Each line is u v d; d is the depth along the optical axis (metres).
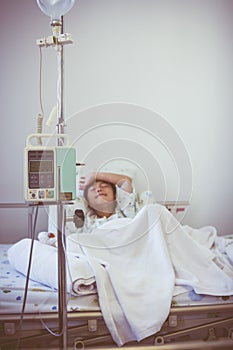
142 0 2.90
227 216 3.04
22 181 2.89
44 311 1.51
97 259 1.65
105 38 2.89
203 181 3.02
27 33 2.82
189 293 1.62
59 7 1.27
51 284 1.60
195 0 2.92
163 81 2.95
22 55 2.83
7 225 2.89
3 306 1.53
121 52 2.91
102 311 1.49
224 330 1.62
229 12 2.94
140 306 1.51
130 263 1.70
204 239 2.20
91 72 2.90
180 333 1.55
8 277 1.81
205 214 3.03
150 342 1.53
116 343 1.50
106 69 2.91
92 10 2.87
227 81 2.98
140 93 2.95
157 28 2.92
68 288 1.53
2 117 2.85
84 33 2.88
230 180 3.03
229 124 3.00
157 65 2.94
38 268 1.70
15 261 1.88
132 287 1.56
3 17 2.80
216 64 2.96
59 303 1.30
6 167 2.88
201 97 2.98
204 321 1.58
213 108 2.98
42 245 1.88
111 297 1.55
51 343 1.49
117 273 1.60
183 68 2.95
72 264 1.59
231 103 2.98
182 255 1.76
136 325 1.46
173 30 2.93
